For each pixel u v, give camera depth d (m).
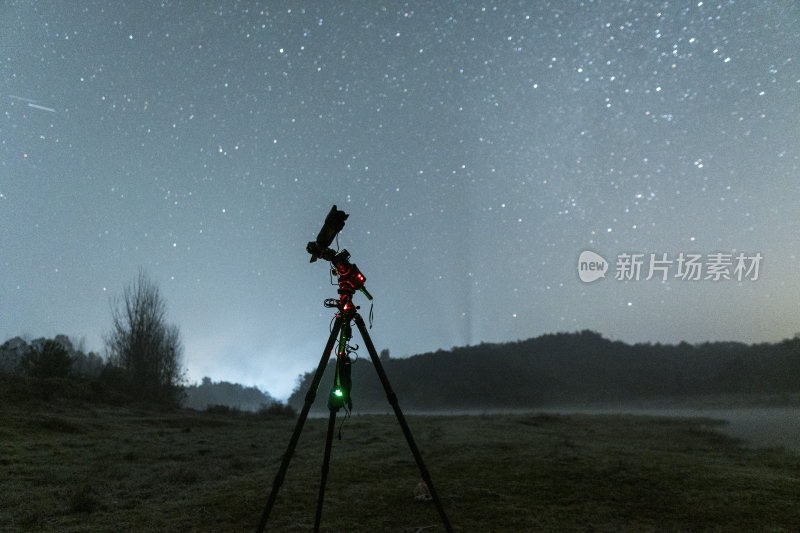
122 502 5.54
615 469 7.16
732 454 9.33
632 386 67.12
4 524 4.61
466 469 7.38
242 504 5.32
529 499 5.51
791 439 13.48
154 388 29.84
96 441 11.46
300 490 6.02
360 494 5.79
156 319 32.12
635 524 4.54
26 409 15.59
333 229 3.11
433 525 4.51
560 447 10.02
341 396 3.13
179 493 6.02
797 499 5.31
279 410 27.12
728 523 4.51
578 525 4.50
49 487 6.34
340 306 3.04
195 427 17.28
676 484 6.13
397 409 2.93
